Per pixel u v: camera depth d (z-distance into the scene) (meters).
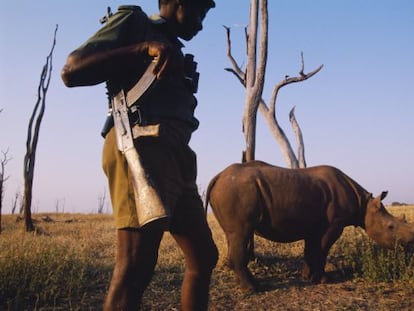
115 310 2.04
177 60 2.04
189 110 2.39
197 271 2.49
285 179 7.52
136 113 2.15
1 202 18.16
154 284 6.98
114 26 2.10
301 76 13.04
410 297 6.36
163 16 2.45
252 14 10.02
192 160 2.36
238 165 7.73
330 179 7.78
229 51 11.83
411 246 7.54
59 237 12.44
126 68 2.14
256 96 9.78
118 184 2.13
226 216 7.27
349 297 6.44
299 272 7.95
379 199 7.75
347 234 9.89
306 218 7.45
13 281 6.17
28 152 20.16
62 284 6.48
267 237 7.75
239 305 6.16
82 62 1.96
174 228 2.41
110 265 8.06
